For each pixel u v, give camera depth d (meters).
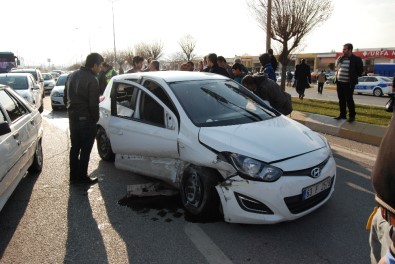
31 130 4.79
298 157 3.25
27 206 4.06
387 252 1.25
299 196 3.14
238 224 3.47
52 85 21.19
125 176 4.99
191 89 4.23
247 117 4.01
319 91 22.52
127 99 4.70
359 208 3.80
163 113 4.04
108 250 3.09
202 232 3.34
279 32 12.10
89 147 4.70
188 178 3.69
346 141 6.86
